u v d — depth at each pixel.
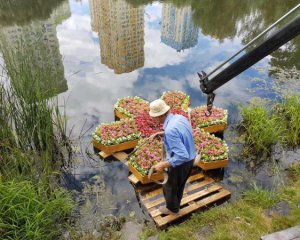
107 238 4.12
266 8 20.28
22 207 3.77
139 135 6.19
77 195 5.09
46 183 4.77
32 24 16.58
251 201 4.51
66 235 4.22
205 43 13.77
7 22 17.03
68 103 8.27
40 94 5.68
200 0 22.52
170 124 3.47
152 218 4.47
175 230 4.04
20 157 4.73
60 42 13.51
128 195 5.07
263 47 2.24
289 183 5.11
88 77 9.96
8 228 3.78
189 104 8.10
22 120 5.63
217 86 2.77
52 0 22.47
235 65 2.49
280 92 8.55
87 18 18.08
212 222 4.14
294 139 6.23
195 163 3.88
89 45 13.35
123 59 11.75
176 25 16.83
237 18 18.39
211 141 5.84
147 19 18.19
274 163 5.75
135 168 5.27
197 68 10.89
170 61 11.55
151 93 8.98
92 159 6.05
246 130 6.88
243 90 8.91
